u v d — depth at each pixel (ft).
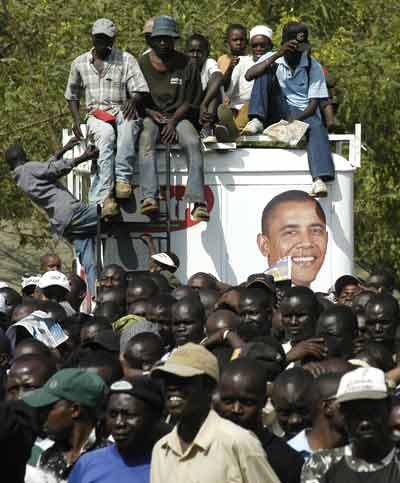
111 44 112.47
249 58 121.39
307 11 183.62
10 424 49.80
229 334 72.90
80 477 53.36
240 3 180.14
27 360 63.82
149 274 101.76
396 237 184.75
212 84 112.88
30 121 175.94
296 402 58.39
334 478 49.39
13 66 179.73
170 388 51.01
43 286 99.35
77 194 120.57
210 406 51.29
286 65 114.42
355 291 103.30
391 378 67.31
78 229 111.45
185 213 111.24
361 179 181.68
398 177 182.19
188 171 110.01
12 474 50.01
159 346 69.31
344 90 174.70
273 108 114.93
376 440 49.06
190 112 113.19
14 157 113.80
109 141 109.09
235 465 49.93
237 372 54.70
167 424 55.42
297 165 112.06
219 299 88.33
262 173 111.75
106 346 76.02
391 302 80.28
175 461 50.62
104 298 97.55
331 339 74.28
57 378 56.13
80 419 56.08
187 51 118.01
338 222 112.68
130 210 111.14
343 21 186.91
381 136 179.83
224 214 111.65
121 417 53.06
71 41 173.78
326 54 175.42
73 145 113.60
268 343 67.41
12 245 207.82
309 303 79.41
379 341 79.92
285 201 111.86
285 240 111.86
